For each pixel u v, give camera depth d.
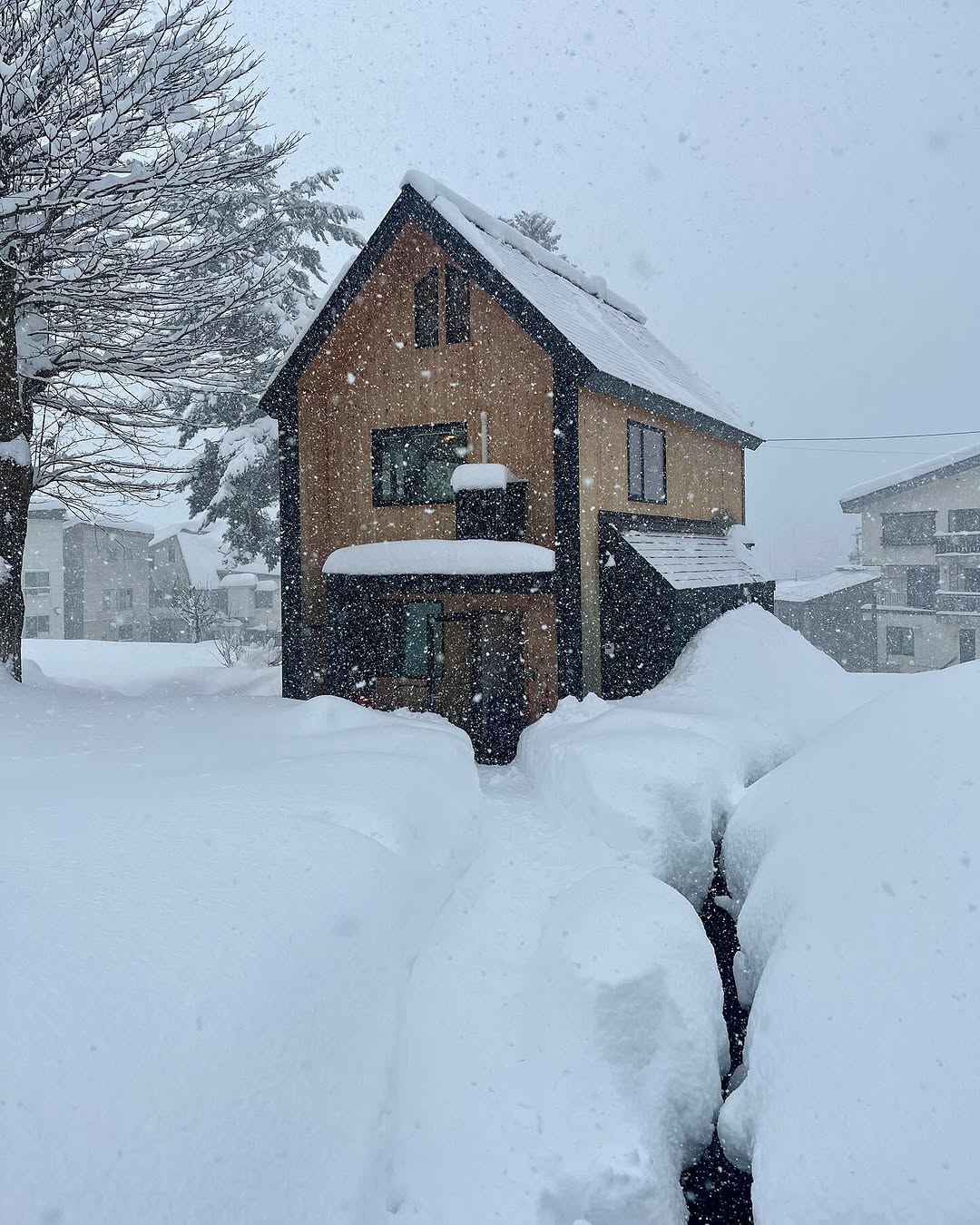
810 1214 3.12
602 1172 3.84
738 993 5.29
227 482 21.98
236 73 9.87
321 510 13.64
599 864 6.50
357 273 12.53
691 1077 4.45
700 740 7.96
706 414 15.42
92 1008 3.07
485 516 11.92
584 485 11.84
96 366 11.34
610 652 12.39
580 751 7.73
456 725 12.86
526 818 7.80
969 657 28.72
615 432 12.91
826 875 4.65
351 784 5.64
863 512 31.64
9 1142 2.57
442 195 12.59
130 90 9.03
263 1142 3.11
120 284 10.64
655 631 12.08
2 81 8.63
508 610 12.38
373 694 13.24
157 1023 3.13
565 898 5.57
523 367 12.16
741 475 18.83
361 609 13.14
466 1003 4.74
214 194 10.85
